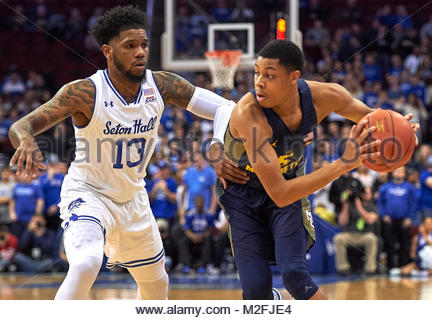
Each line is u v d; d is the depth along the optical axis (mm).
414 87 40656
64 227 9961
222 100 11406
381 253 27094
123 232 10539
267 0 42031
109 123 10125
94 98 10023
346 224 26094
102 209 10070
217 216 28891
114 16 10000
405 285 22078
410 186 28766
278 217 10391
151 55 41281
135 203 10711
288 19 24609
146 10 41844
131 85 10289
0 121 40125
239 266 10203
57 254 28703
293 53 9438
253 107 9859
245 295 9852
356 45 46156
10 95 45250
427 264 27688
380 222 28594
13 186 30250
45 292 20688
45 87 46938
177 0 32781
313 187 9148
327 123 35562
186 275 27312
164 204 28453
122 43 9961
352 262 25969
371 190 28531
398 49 46562
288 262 9727
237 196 10844
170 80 11047
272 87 9516
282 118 9953
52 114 9719
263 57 9484
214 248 27938
